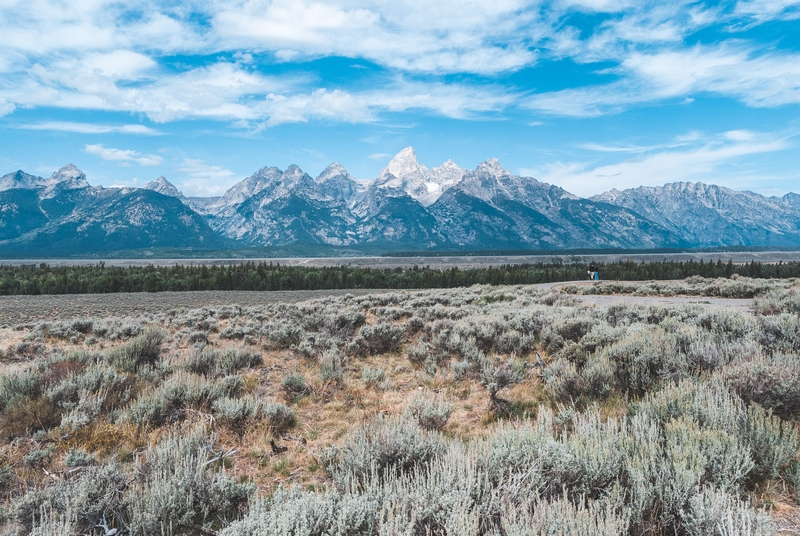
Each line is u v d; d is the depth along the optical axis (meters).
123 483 4.77
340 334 16.19
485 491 3.62
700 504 3.16
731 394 5.35
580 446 4.11
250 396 8.54
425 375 10.28
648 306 14.66
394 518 3.40
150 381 9.68
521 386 8.66
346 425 7.43
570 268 147.62
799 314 10.27
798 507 3.70
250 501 4.16
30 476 5.35
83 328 22.53
